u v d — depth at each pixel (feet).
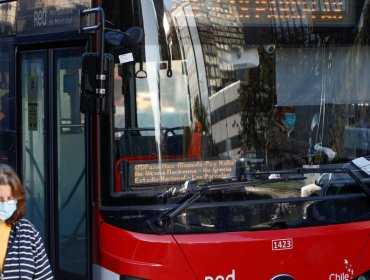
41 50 21.81
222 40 19.80
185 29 19.52
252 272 18.72
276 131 20.17
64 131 21.21
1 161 23.54
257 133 19.99
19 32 22.53
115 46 19.10
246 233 18.81
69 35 20.63
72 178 20.98
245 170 19.79
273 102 20.17
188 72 19.51
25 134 22.54
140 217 18.72
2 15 23.41
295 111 20.38
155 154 19.25
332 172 19.99
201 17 19.66
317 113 20.59
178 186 19.21
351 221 19.77
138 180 19.11
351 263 19.57
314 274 19.17
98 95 18.38
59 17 21.01
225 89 19.79
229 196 19.06
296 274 19.03
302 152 20.42
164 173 19.24
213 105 19.66
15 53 22.66
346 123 20.93
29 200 22.41
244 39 19.97
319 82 20.67
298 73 20.42
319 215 19.51
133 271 18.44
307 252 19.12
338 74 20.84
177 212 18.52
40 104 21.93
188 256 18.42
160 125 19.30
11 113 23.03
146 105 19.27
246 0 19.99
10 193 14.79
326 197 19.62
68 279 21.06
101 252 19.06
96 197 19.26
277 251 18.89
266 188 19.39
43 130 21.84
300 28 20.45
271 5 20.21
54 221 21.54
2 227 14.96
